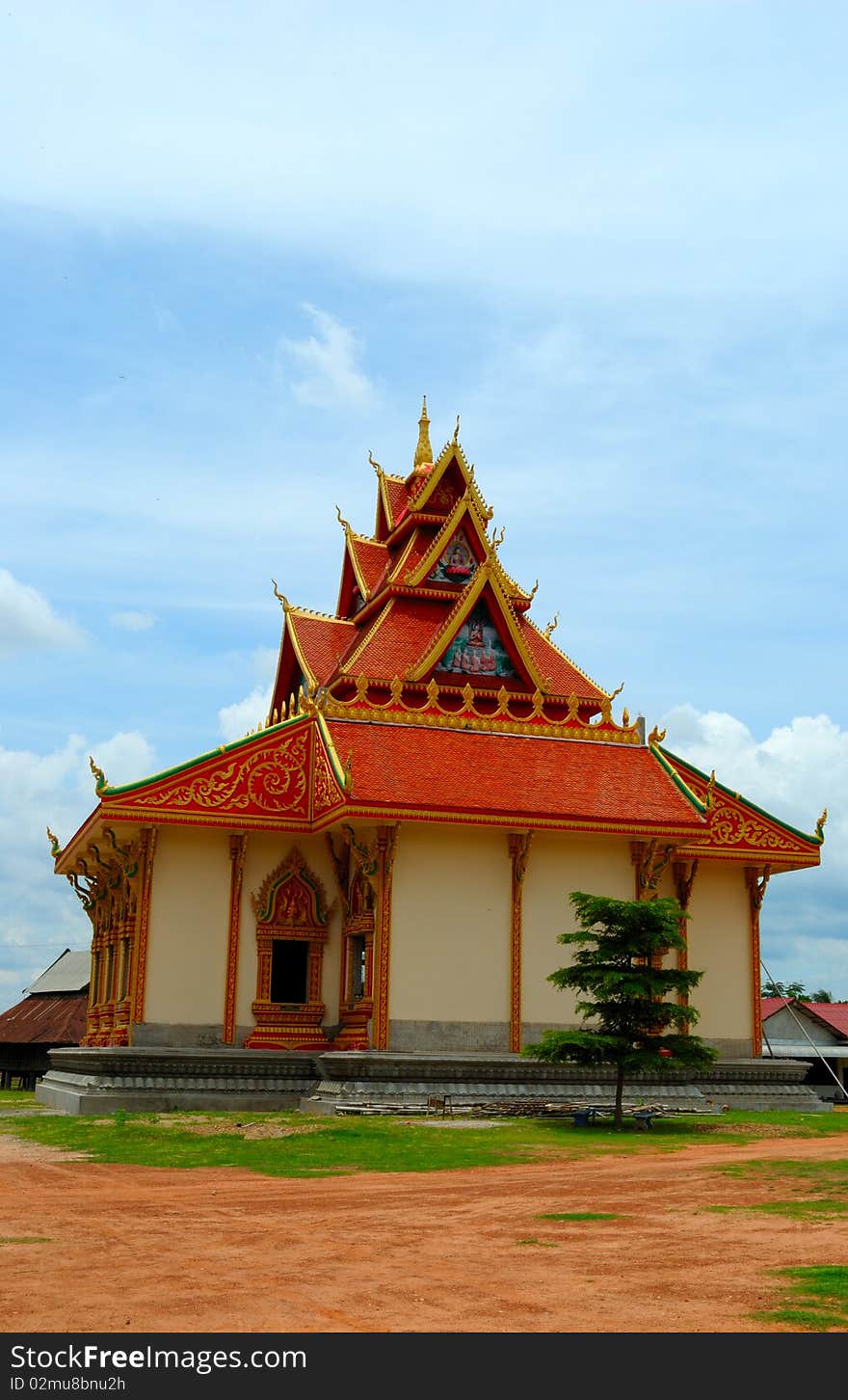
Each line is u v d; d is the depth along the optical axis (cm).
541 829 3681
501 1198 1773
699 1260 1287
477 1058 3409
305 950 3841
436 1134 2678
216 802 3666
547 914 3766
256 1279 1198
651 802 3906
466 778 3747
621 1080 2964
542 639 5297
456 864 3681
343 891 3847
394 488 5806
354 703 3994
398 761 3738
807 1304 1090
